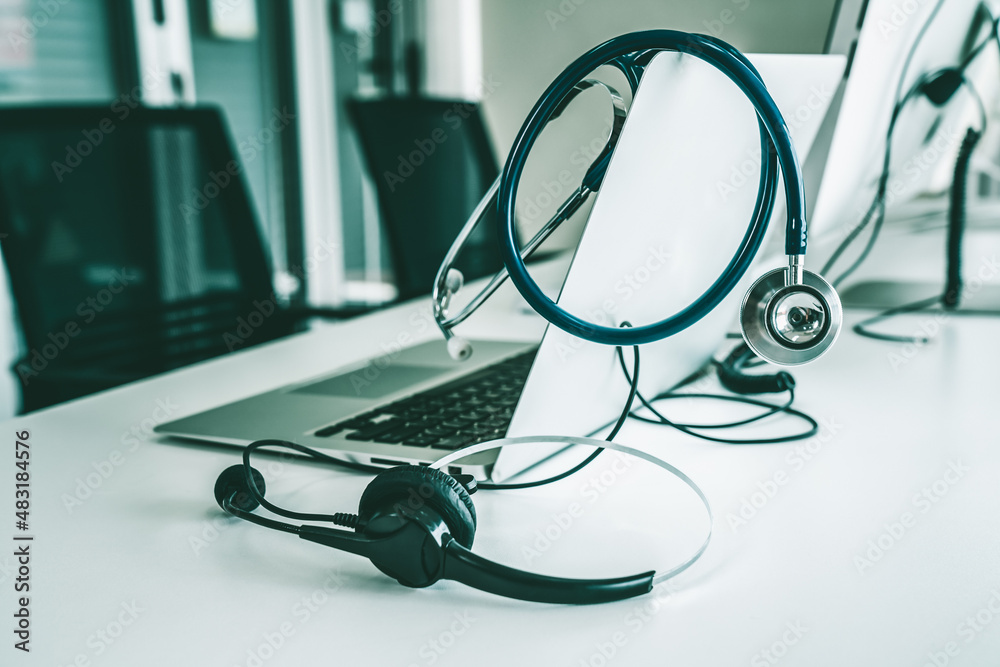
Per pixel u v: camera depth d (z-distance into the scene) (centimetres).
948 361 87
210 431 63
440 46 442
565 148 124
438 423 62
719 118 52
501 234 48
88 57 321
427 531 38
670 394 76
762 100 42
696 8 115
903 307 115
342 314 150
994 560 42
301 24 410
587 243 46
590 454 58
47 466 59
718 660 33
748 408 71
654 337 46
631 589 38
